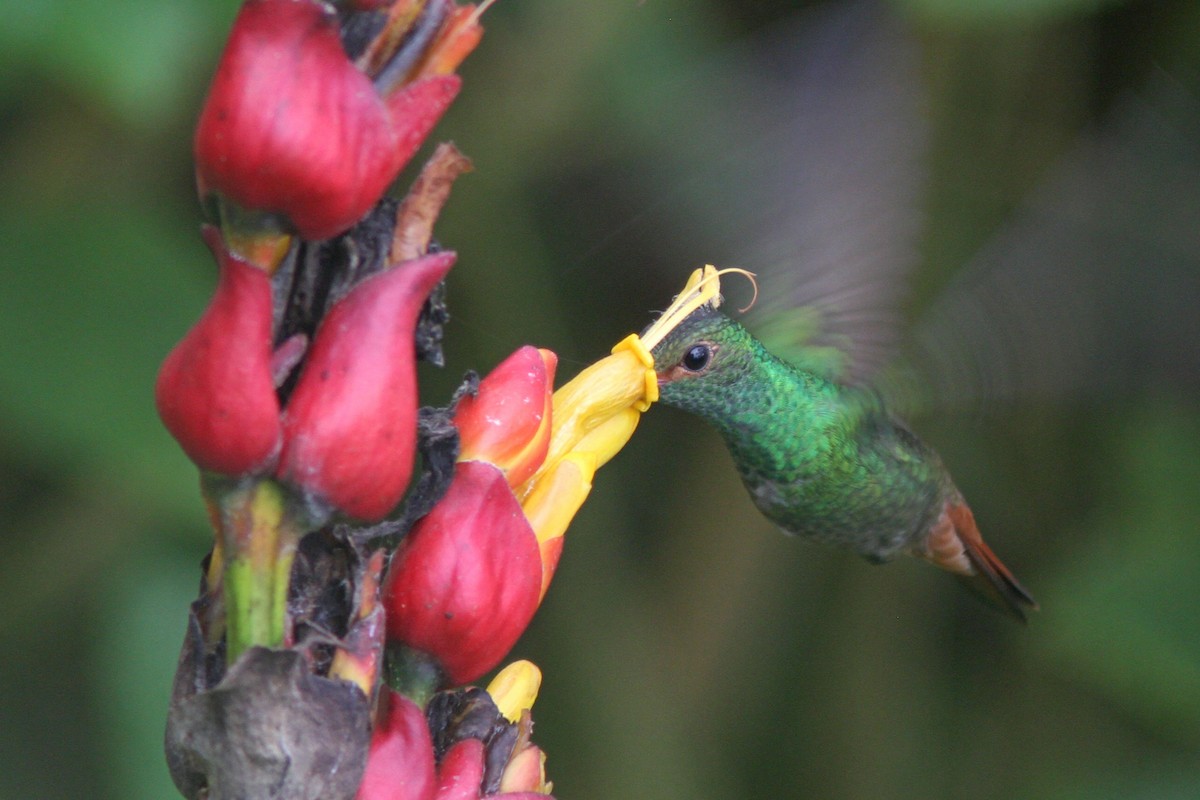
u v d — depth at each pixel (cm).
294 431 197
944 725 331
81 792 229
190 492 211
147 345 211
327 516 197
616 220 262
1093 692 321
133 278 212
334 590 198
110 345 211
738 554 328
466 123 265
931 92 254
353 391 197
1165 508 258
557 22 261
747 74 220
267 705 197
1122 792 253
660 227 229
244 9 196
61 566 220
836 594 332
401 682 200
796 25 219
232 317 196
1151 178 255
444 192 198
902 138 221
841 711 327
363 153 196
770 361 243
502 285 275
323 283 197
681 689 319
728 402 242
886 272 238
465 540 200
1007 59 262
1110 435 289
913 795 325
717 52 255
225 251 196
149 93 208
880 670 331
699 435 335
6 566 220
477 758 200
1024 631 329
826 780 325
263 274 196
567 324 276
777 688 329
